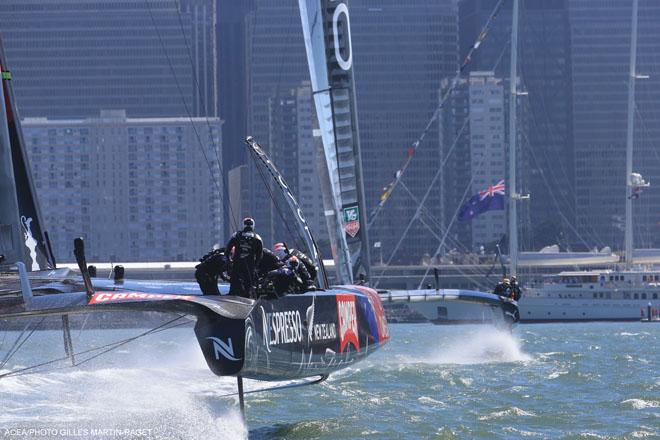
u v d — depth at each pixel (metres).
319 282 90.31
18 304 59.38
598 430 69.50
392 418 73.88
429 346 159.75
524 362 127.00
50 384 70.00
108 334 69.38
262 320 59.59
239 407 68.00
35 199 86.12
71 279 72.25
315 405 79.94
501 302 139.00
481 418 74.50
